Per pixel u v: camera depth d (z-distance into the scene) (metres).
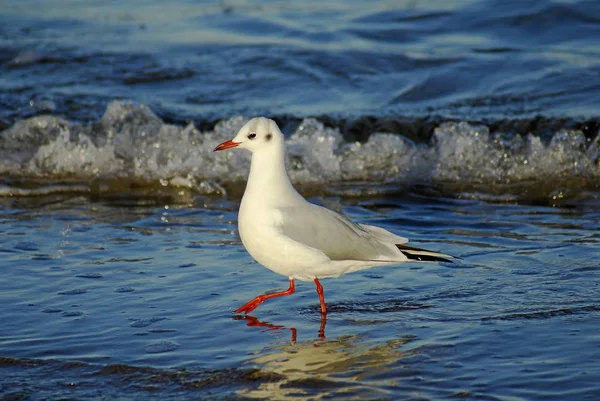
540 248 11.38
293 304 9.58
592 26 21.14
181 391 7.38
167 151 16.33
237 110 18.02
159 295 9.79
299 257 8.91
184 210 13.95
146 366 7.88
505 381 7.32
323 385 7.41
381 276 10.50
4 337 8.55
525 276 10.20
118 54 21.06
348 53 20.62
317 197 14.91
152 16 24.02
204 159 16.09
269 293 9.86
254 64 20.33
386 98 18.69
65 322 8.95
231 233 12.44
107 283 10.16
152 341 8.46
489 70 19.44
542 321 8.70
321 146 16.31
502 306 9.22
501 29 21.53
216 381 7.55
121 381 7.59
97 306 9.41
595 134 16.41
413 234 12.30
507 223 12.85
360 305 9.49
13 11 24.52
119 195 14.99
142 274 10.52
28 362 7.98
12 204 14.29
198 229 12.67
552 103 17.80
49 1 25.62
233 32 22.45
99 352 8.20
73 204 14.31
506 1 22.39
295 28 22.47
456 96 18.59
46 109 18.06
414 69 19.86
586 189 14.79
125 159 16.33
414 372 7.61
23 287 10.01
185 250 11.55
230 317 9.15
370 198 14.79
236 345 8.38
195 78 19.75
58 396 7.32
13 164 16.14
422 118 17.28
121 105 17.38
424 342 8.29
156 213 13.73
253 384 7.47
